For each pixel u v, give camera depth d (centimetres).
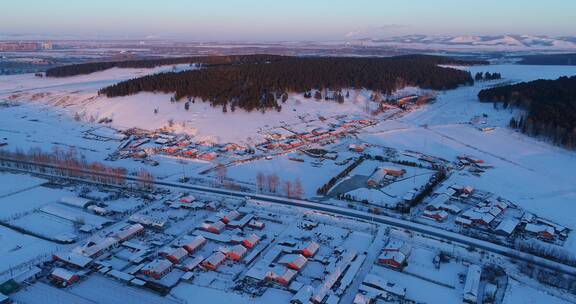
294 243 9169
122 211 10819
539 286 7706
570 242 9312
